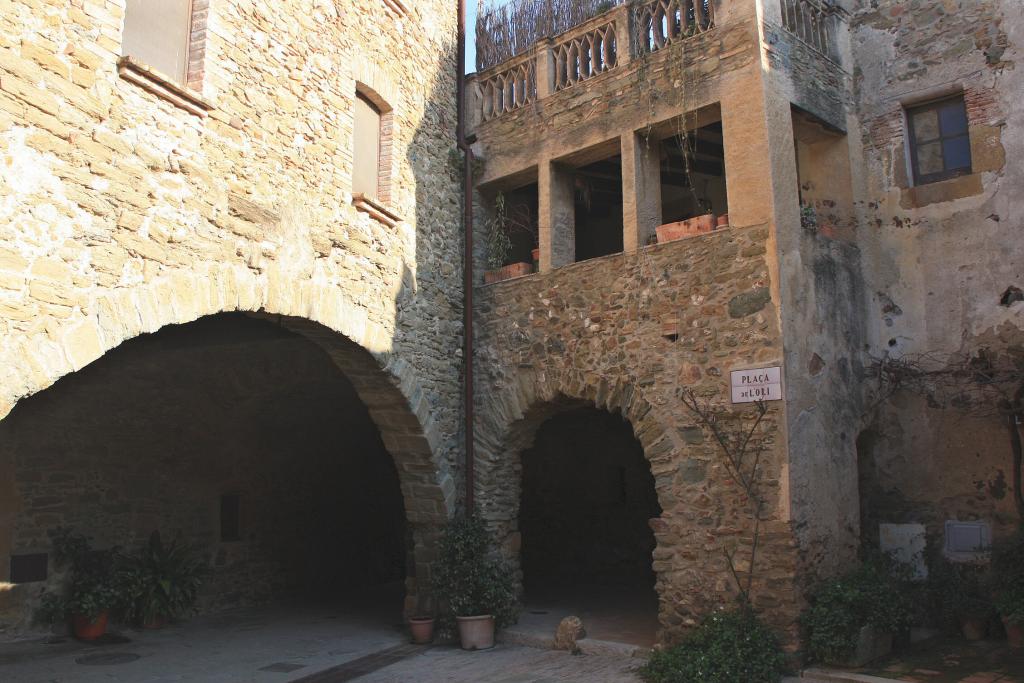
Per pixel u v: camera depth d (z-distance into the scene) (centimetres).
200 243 572
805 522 644
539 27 898
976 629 695
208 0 598
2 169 443
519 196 1028
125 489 897
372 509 1272
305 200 681
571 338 809
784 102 718
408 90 855
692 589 679
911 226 791
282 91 666
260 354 891
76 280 481
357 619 952
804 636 623
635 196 778
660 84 767
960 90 775
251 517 1054
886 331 792
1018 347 718
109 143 509
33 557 802
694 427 697
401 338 802
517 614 840
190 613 952
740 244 689
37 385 453
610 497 1130
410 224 835
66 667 716
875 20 831
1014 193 734
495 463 873
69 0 490
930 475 759
